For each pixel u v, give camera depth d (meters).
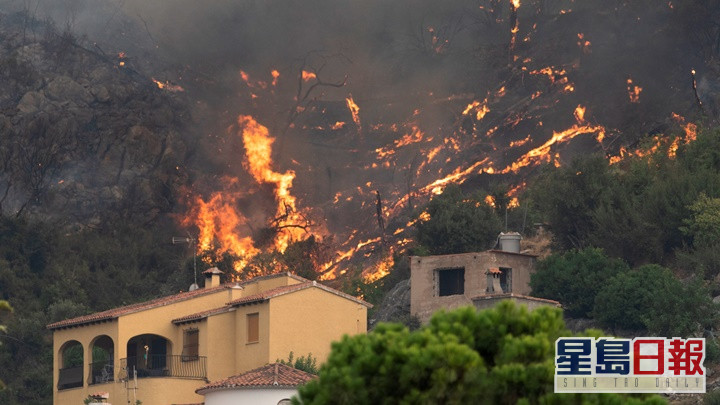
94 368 97.81
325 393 34.25
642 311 103.75
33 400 131.38
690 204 121.81
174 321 96.44
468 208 141.25
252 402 79.94
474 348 35.19
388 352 34.12
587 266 111.62
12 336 143.00
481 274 111.62
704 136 138.88
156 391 91.44
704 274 112.44
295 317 93.00
